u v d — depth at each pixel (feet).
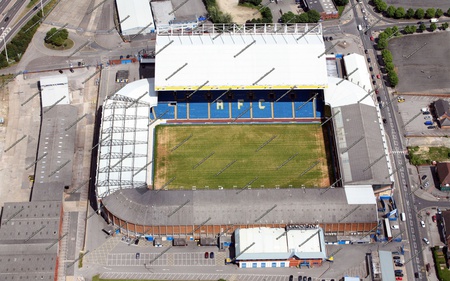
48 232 594.24
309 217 602.44
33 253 577.43
